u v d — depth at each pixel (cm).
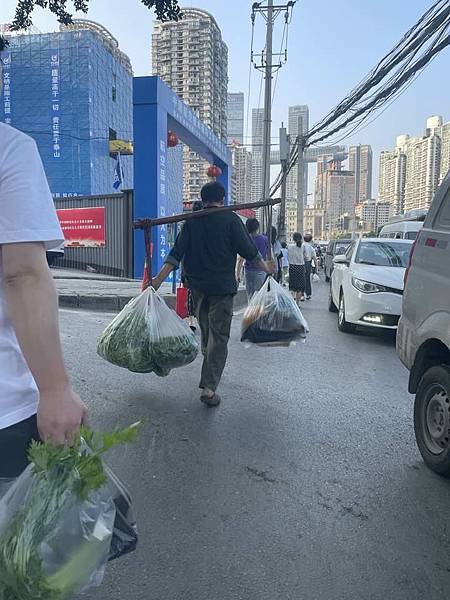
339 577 243
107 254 1670
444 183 389
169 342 445
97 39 3459
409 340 390
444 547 267
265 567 248
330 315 1102
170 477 334
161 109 1421
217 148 1994
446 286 340
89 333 753
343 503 307
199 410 454
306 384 548
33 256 140
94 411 443
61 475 129
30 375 153
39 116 3444
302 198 2986
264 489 321
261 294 535
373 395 515
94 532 129
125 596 227
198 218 459
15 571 120
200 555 256
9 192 139
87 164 3419
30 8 505
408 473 347
